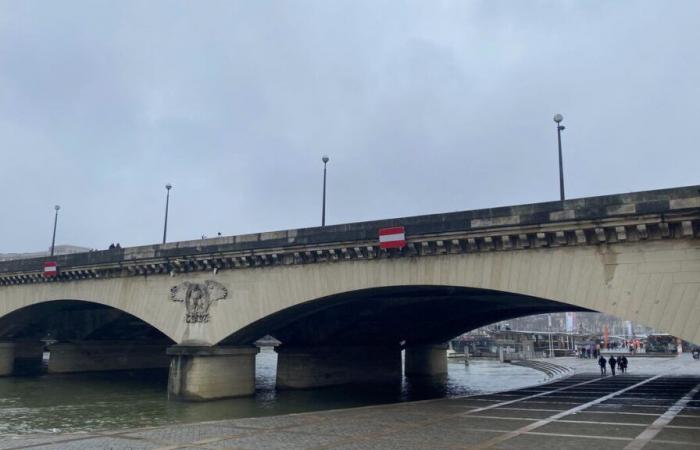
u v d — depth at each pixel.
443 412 28.75
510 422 25.00
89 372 74.62
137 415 37.38
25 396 49.00
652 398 35.88
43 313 64.25
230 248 43.75
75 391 53.00
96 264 52.56
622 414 27.78
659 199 28.47
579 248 30.81
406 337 67.81
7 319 63.34
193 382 43.56
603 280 30.00
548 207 31.34
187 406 41.03
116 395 49.53
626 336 191.50
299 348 54.97
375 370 63.94
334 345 58.59
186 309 46.22
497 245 33.00
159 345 82.56
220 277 44.97
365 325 57.09
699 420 25.53
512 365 108.25
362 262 37.84
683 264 28.23
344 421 25.55
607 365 80.94
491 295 44.09
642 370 68.06
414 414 27.98
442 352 78.38
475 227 33.25
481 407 31.02
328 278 39.31
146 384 59.84
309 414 28.16
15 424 34.19
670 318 28.25
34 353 87.88
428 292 42.03
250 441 20.64
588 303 30.28
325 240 38.94
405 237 35.44
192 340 45.47
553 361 102.06
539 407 30.97
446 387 57.12
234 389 45.72
